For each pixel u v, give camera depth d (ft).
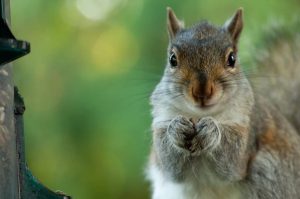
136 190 42.39
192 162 34.09
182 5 41.65
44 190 27.94
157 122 34.35
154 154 36.60
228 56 32.53
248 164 34.78
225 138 33.55
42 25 44.93
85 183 42.93
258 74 41.65
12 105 28.32
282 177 35.06
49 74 43.93
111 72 42.80
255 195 34.71
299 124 39.99
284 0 44.60
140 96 40.75
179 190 35.12
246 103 33.83
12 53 24.20
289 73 41.83
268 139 35.37
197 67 31.81
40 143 42.47
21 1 44.80
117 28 44.39
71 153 42.34
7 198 27.43
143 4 42.19
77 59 44.47
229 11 41.91
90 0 46.55
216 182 34.30
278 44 43.21
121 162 41.70
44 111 42.80
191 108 31.96
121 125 41.14
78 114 42.19
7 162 27.61
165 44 41.29
